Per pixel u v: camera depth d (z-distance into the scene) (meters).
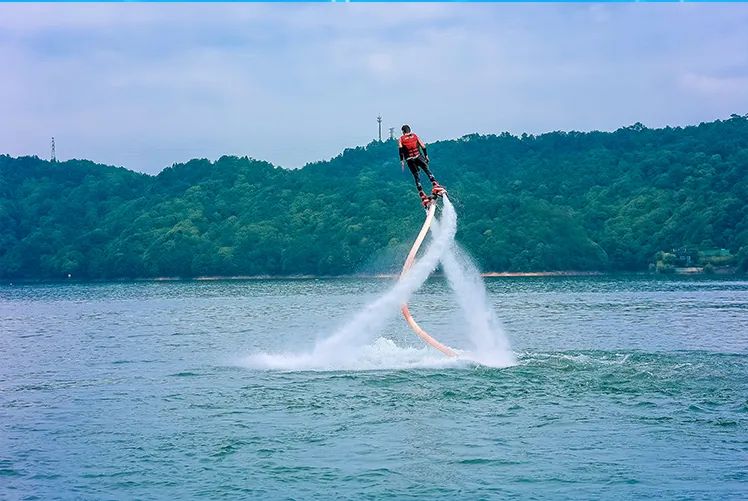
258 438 26.44
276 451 25.06
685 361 39.41
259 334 60.25
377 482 22.39
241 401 31.70
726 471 22.70
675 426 26.94
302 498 21.39
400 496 21.42
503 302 91.31
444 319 67.25
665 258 174.00
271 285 160.12
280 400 31.66
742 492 21.25
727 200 177.12
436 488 21.89
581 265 175.88
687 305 83.25
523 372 36.22
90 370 41.78
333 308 89.81
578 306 83.31
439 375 35.75
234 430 27.45
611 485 21.86
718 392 31.78
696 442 25.22
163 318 80.38
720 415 28.20
